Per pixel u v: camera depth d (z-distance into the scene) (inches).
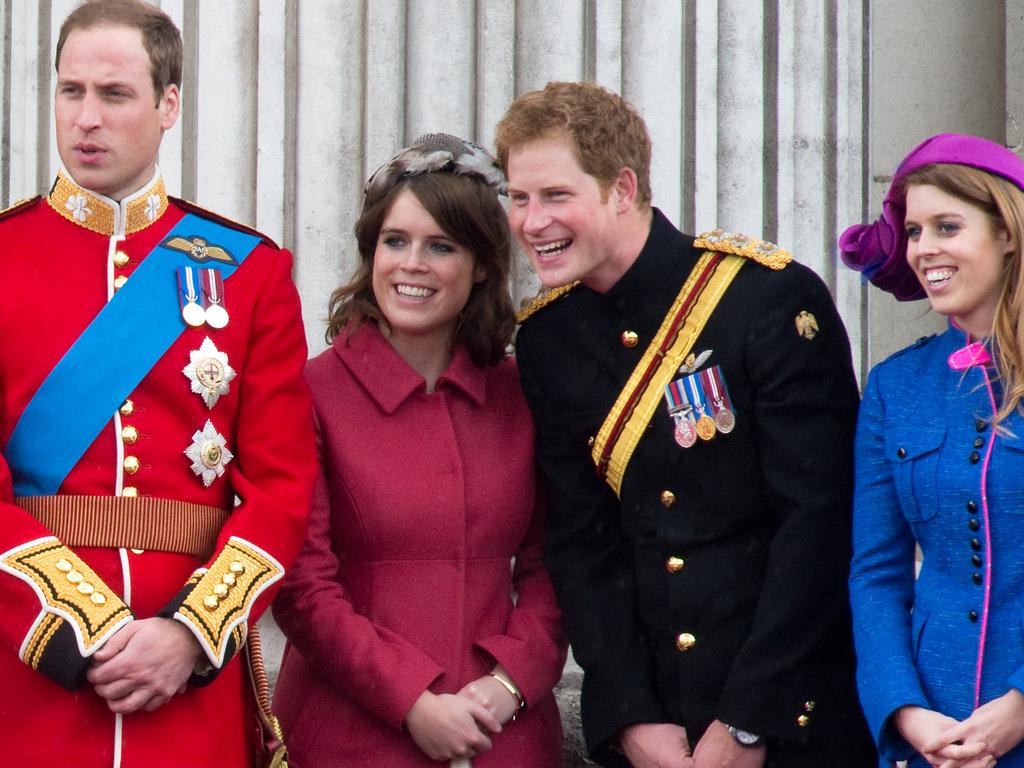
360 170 695.1
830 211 719.7
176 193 695.7
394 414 579.8
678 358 543.8
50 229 527.2
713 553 540.1
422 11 696.4
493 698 554.9
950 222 514.3
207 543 519.8
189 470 518.3
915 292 558.3
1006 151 519.5
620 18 701.3
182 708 503.8
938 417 516.7
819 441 534.0
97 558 502.3
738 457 538.0
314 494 567.8
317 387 583.2
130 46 520.1
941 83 785.6
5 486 498.6
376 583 567.2
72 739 491.5
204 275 531.2
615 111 547.8
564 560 568.1
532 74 698.8
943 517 506.3
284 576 518.6
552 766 576.4
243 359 533.6
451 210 576.1
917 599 513.7
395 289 581.6
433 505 569.0
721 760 518.6
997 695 490.0
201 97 692.1
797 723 518.3
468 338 594.2
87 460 506.9
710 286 547.8
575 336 566.9
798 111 715.4
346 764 554.6
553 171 540.1
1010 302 506.6
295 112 695.7
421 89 695.7
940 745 480.7
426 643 561.3
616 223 549.3
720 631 534.3
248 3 696.4
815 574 524.4
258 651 528.7
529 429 591.2
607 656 551.2
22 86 704.4
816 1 718.5
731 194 705.0
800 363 535.2
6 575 488.7
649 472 546.3
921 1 786.2
